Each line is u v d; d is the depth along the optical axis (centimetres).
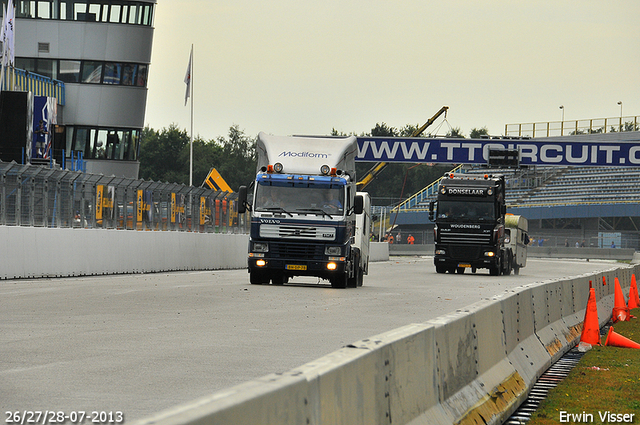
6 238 8044
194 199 12712
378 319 5231
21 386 2753
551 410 3033
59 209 9212
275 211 8338
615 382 3675
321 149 8712
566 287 5325
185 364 3269
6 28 17375
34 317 4859
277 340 4078
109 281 8488
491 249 13412
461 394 2511
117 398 2584
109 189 10244
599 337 5509
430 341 2253
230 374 3045
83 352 3541
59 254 8850
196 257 12262
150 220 11338
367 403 1708
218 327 4600
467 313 2730
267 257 8394
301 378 1367
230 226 14162
